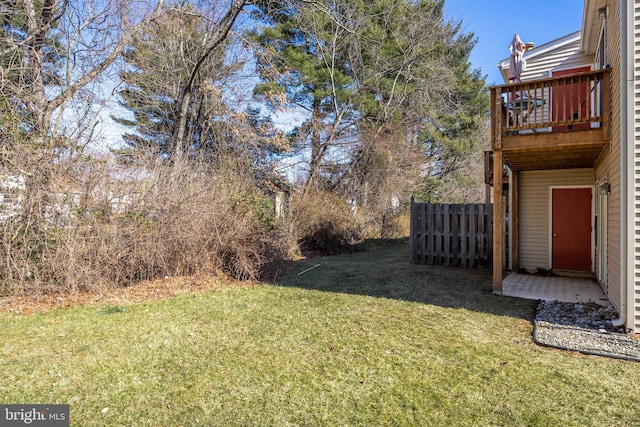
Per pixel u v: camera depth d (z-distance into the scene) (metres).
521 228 8.84
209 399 2.86
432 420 2.58
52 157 5.77
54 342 3.98
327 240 11.88
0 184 5.45
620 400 2.84
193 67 11.60
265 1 11.34
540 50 8.66
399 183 16.89
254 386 3.06
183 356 3.64
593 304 5.59
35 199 5.55
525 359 3.59
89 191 6.04
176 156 9.23
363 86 16.12
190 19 11.18
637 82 4.30
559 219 8.45
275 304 5.57
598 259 7.35
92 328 4.43
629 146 4.34
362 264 9.57
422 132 19.06
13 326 4.48
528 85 5.74
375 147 16.31
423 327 4.50
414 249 9.79
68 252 5.71
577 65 8.30
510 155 6.62
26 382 3.09
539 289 6.72
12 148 5.55
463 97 19.73
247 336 4.19
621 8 4.38
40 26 7.57
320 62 15.99
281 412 2.69
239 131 12.66
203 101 12.44
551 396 2.89
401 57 16.20
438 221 9.52
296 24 14.55
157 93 12.51
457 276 7.93
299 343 3.98
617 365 3.47
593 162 7.45
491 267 8.93
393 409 2.71
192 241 6.98
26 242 5.55
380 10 15.34
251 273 7.14
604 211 6.39
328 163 16.25
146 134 13.04
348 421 2.58
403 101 17.31
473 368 3.38
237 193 8.48
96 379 3.16
